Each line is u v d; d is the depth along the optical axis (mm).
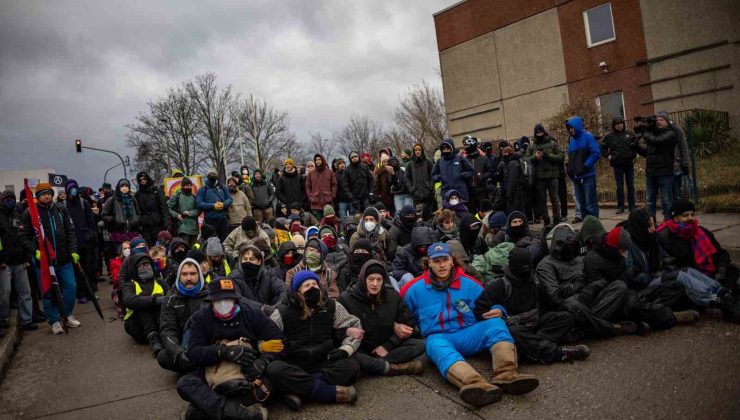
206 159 44875
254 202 12180
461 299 4898
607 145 10133
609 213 10445
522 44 21172
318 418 3953
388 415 3900
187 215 10461
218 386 3922
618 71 18656
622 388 3895
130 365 5656
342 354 4391
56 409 4594
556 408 3707
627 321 5102
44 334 7129
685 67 17094
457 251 6438
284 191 11797
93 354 6125
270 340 4207
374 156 39500
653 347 4652
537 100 20891
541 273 5305
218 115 44812
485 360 4812
